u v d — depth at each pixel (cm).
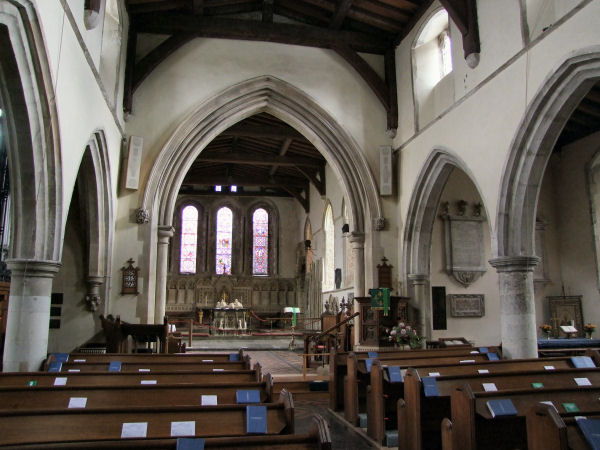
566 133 1281
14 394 408
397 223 1266
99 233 1070
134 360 697
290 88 1270
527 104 809
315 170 2180
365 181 1274
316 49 1309
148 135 1191
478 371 636
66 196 737
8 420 316
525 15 829
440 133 1073
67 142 718
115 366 610
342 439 634
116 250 1140
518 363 654
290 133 1633
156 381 519
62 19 654
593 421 327
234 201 2609
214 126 1252
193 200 2572
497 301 1308
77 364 634
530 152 828
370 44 1292
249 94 1270
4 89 600
